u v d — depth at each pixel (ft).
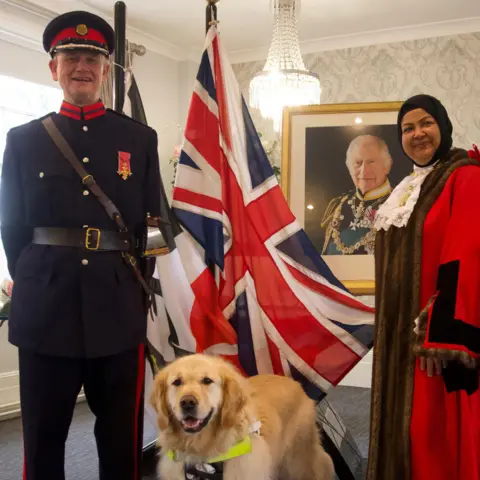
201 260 7.70
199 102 7.92
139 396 5.53
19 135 5.23
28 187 5.08
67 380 5.05
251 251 7.92
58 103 13.19
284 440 6.30
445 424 5.21
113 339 5.01
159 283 7.78
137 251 5.63
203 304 7.60
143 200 5.57
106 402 5.29
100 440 5.41
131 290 5.27
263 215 7.99
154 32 14.55
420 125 5.78
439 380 5.26
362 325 7.80
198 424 5.20
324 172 10.40
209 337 7.73
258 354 7.82
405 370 5.45
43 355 4.94
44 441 5.06
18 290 5.03
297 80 11.30
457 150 5.69
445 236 5.28
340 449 8.17
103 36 5.39
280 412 6.27
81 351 4.92
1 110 12.16
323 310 7.88
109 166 5.23
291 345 7.84
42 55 12.44
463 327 4.83
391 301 5.69
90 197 5.10
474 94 13.69
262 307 7.85
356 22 13.74
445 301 4.95
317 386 7.77
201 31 14.48
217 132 7.91
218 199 7.70
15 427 10.62
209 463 5.49
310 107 10.41
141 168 5.49
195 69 16.30
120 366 5.23
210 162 7.79
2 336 11.58
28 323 4.90
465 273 4.93
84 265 5.00
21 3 11.58
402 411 5.42
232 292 7.85
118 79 8.78
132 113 9.51
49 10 12.12
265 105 11.92
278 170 14.33
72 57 5.17
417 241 5.49
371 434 5.82
